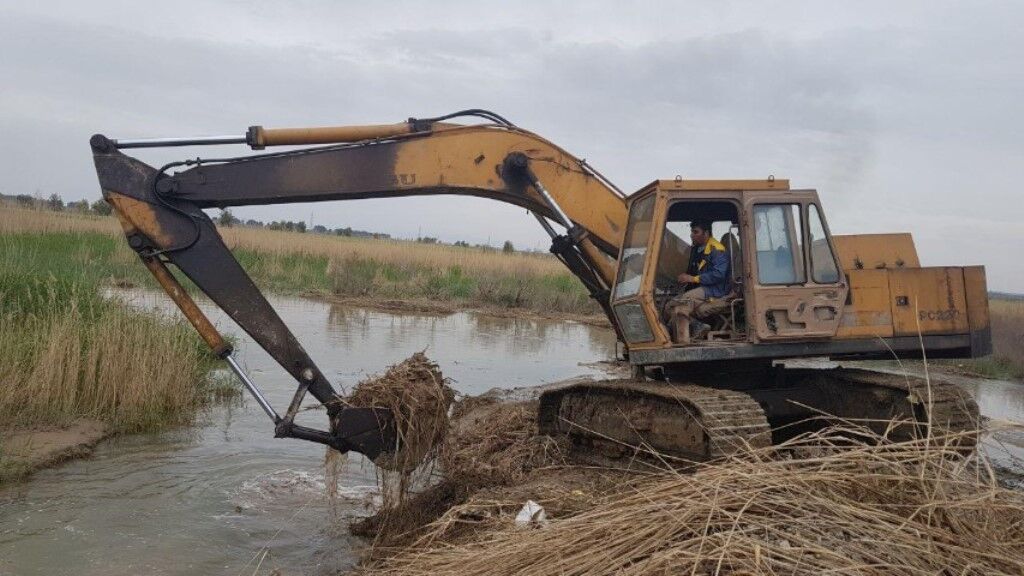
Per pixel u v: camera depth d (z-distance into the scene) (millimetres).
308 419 10812
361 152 7992
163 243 7496
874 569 4027
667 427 7363
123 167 7480
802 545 4258
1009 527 4609
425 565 5379
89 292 13219
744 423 6734
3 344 10227
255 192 7715
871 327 8039
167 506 7457
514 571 4766
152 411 10211
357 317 22156
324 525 7199
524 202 8500
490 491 7020
